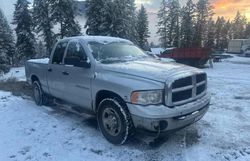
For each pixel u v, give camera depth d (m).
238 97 8.51
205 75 4.96
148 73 4.27
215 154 4.27
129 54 5.59
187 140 4.79
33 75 7.30
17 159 4.21
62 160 4.15
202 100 4.67
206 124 5.64
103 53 5.27
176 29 61.03
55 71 6.07
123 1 35.03
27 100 7.84
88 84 5.00
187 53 25.95
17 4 43.00
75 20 38.34
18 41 43.16
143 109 3.98
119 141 4.49
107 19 33.69
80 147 4.55
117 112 4.40
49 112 6.55
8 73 35.72
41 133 5.20
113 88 4.41
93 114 5.37
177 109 4.07
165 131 4.05
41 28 39.69
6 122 5.89
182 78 4.21
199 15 61.06
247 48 56.31
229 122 5.79
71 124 5.64
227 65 28.36
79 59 5.12
